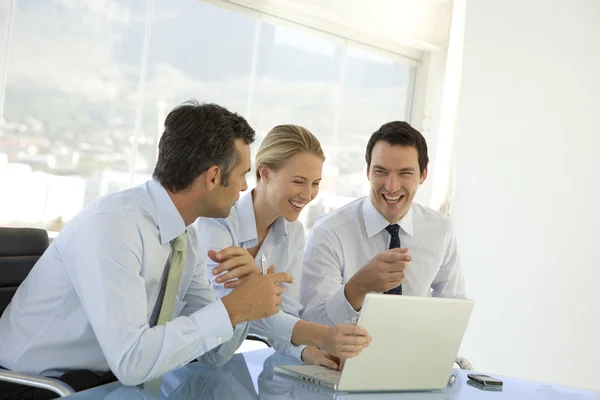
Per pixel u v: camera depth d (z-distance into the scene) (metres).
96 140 3.88
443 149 5.41
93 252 1.70
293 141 2.49
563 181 5.00
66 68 3.73
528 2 5.08
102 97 3.88
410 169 2.72
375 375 1.76
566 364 5.05
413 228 2.90
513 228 5.11
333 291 2.68
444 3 5.52
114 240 1.71
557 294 5.03
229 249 1.82
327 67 5.06
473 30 5.29
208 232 2.47
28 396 1.81
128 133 4.01
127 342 1.64
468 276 5.23
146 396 1.57
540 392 2.00
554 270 5.05
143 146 4.08
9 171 3.58
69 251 1.75
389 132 2.73
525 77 5.09
